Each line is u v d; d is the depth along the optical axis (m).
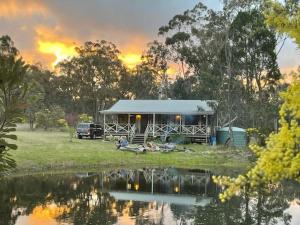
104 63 69.75
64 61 71.12
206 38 47.78
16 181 21.50
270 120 34.41
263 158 4.12
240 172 27.81
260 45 39.91
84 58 69.62
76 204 16.58
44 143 36.28
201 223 13.90
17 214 14.56
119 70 71.81
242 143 41.94
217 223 13.97
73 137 46.16
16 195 17.92
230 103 41.97
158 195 19.19
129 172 27.28
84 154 31.59
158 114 46.16
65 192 19.09
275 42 39.38
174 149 37.44
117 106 46.75
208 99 46.59
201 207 16.53
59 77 72.69
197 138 44.25
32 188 19.72
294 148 4.10
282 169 4.05
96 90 70.31
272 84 40.41
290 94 4.19
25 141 36.59
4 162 6.23
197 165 31.73
